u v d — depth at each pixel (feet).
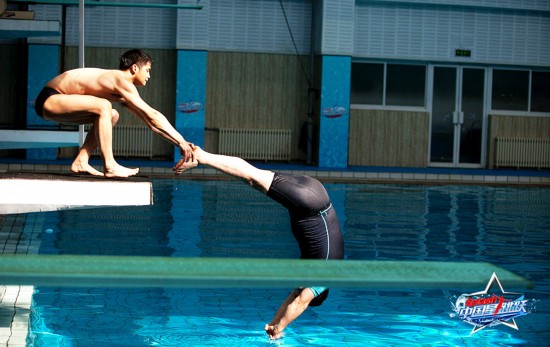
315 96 60.39
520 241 29.81
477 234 31.27
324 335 17.74
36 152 56.75
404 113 62.44
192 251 25.79
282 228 31.27
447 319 19.25
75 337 16.85
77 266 7.31
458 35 62.44
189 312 19.35
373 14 61.46
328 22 58.65
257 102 61.11
